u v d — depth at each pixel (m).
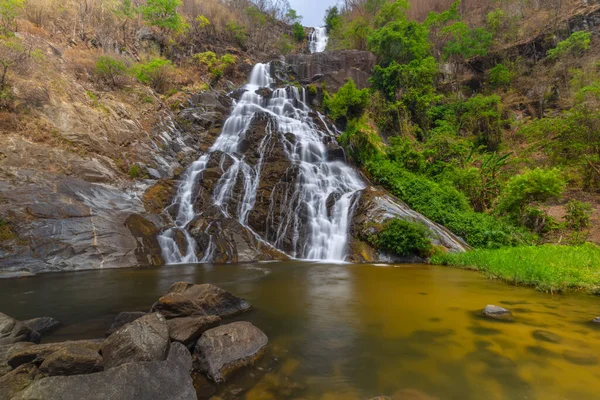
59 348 3.05
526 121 21.33
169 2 20.77
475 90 25.34
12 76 12.12
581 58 21.59
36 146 10.98
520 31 26.53
